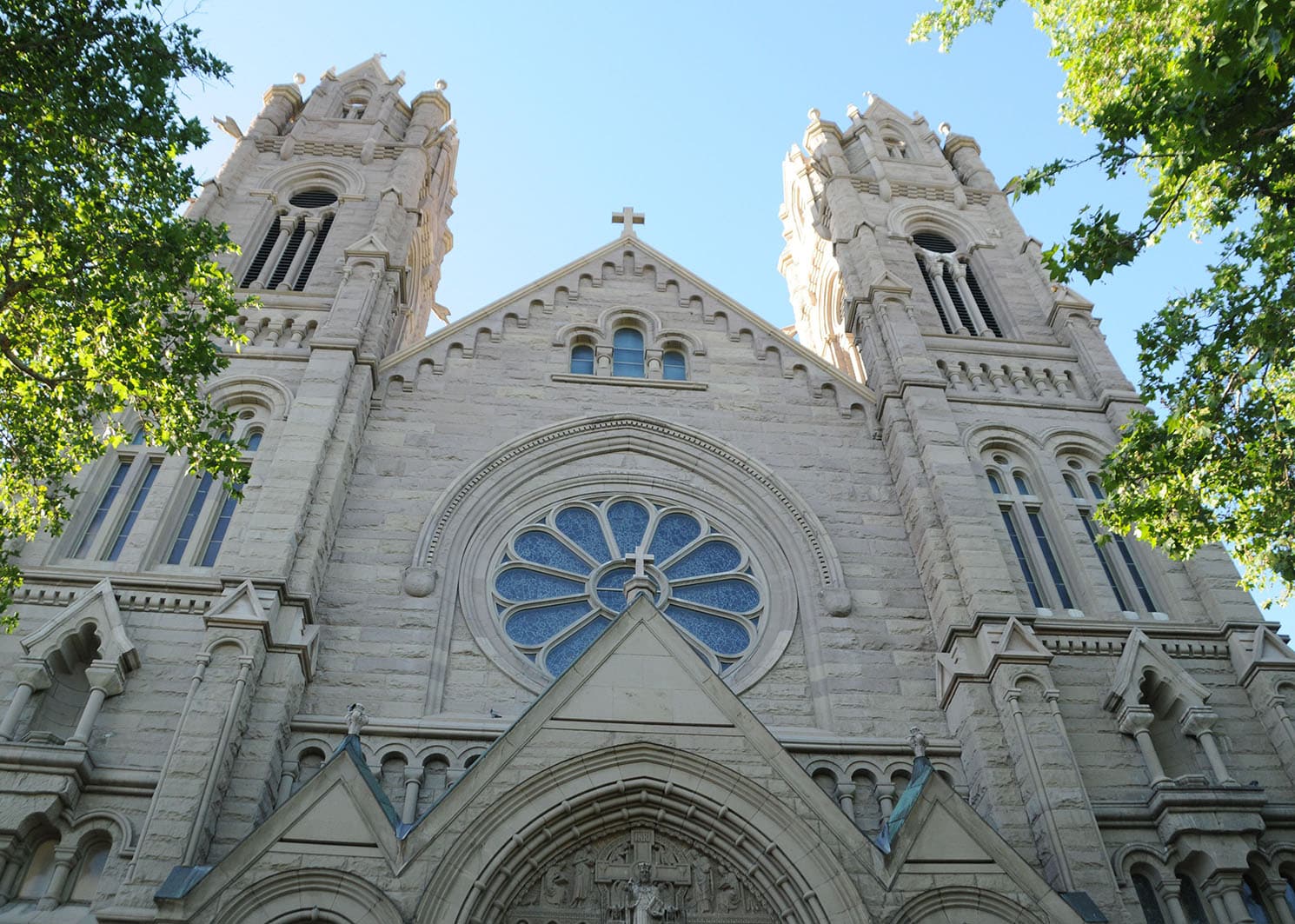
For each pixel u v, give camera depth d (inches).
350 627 924.0
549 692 749.3
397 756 835.4
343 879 663.1
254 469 1019.9
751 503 1088.2
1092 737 893.2
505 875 683.4
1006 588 951.0
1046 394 1237.1
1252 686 927.0
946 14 918.4
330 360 1095.6
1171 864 814.5
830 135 1721.2
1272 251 764.0
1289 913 791.7
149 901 671.1
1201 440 797.9
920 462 1091.3
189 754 744.3
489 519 1045.2
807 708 927.7
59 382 788.6
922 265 1475.1
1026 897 696.4
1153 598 1035.3
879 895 684.7
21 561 908.6
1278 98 705.0
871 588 1013.2
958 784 861.8
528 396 1157.7
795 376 1219.2
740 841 711.1
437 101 1736.0
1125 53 794.8
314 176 1485.0
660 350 1235.9
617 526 1070.4
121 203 790.5
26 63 742.5
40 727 808.9
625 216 1405.0
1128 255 783.7
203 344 804.0
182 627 869.8
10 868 725.3
